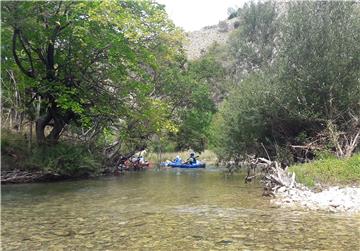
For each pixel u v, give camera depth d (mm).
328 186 15125
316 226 9875
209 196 15773
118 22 20625
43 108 24203
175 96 36031
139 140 31500
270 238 8695
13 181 21344
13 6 18719
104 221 10805
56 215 11758
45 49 22500
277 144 23062
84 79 23188
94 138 29359
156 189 18641
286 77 21516
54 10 20781
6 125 23859
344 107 20750
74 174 25172
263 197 15164
